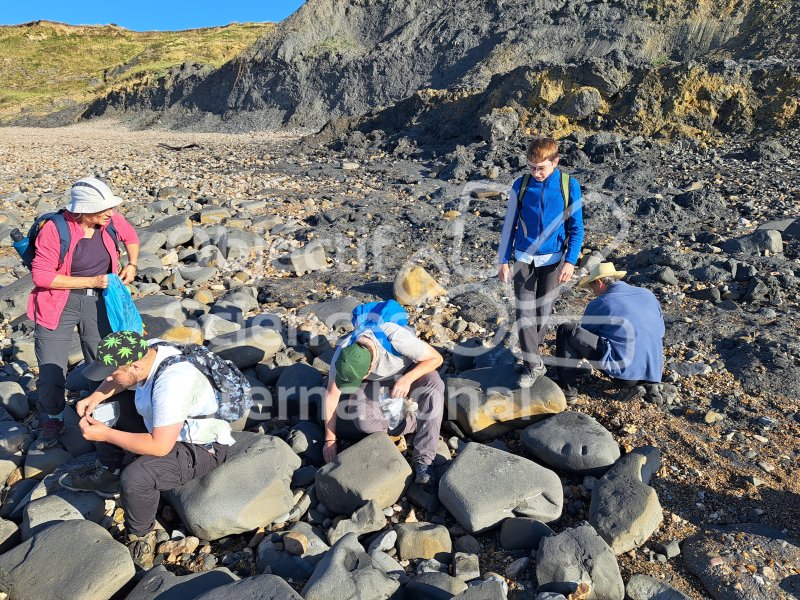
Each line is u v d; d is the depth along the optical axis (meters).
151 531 3.37
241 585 2.70
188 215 9.32
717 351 5.21
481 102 16.84
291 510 3.54
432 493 3.65
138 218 9.17
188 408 3.18
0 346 5.69
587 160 12.74
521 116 15.73
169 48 60.47
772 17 21.09
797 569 3.03
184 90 41.47
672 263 6.90
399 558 3.25
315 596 2.74
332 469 3.54
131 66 57.44
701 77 14.36
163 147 20.12
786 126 13.47
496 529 3.40
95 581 2.85
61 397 3.90
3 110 48.62
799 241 7.53
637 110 14.67
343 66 35.12
